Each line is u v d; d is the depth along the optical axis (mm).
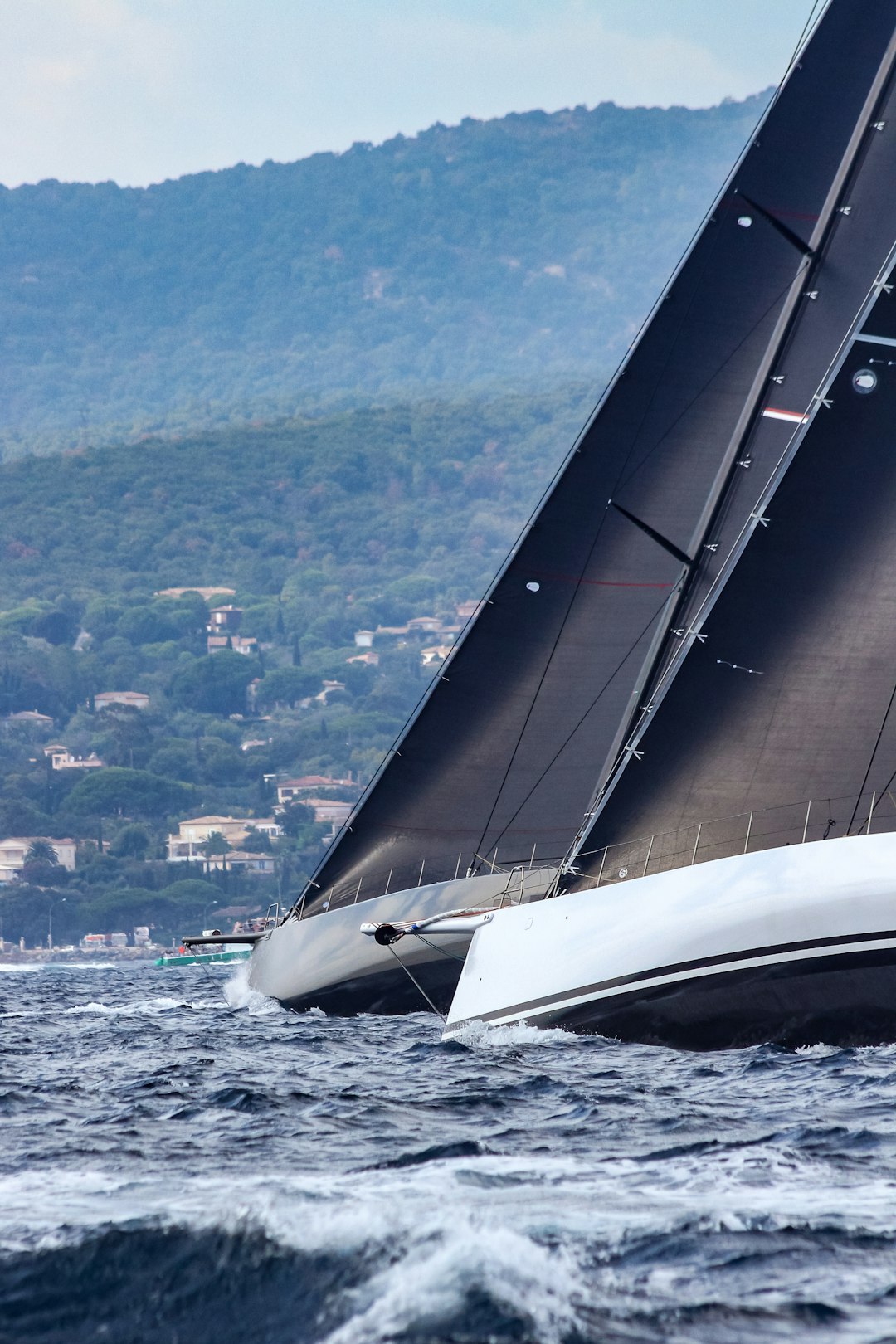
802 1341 27781
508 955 66312
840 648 61438
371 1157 45438
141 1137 51219
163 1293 31312
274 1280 31359
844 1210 36594
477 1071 62844
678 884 61500
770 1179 40312
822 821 61000
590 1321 28828
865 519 61906
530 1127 50250
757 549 62625
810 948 58000
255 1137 50125
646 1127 49219
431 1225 33875
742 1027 60594
